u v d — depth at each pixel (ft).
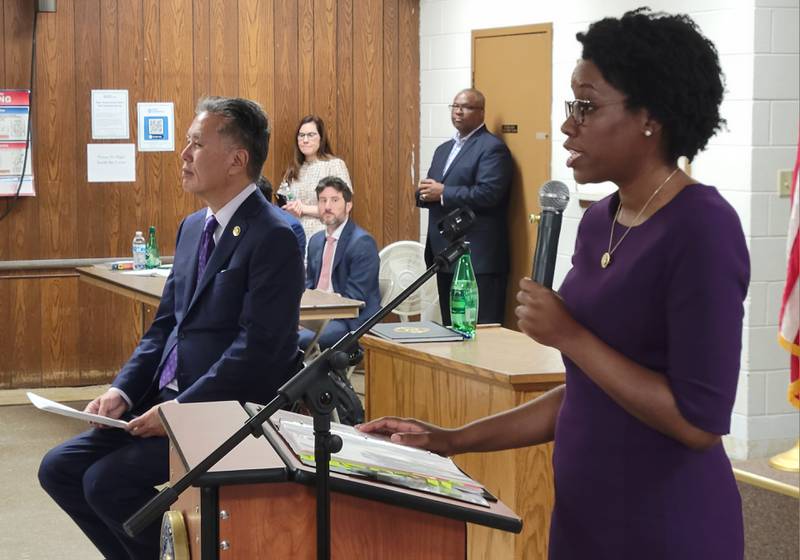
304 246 16.65
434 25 25.25
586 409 5.63
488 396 10.14
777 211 17.19
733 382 5.13
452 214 6.25
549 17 21.72
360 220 25.75
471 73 24.06
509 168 22.54
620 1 19.84
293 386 5.58
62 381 23.18
